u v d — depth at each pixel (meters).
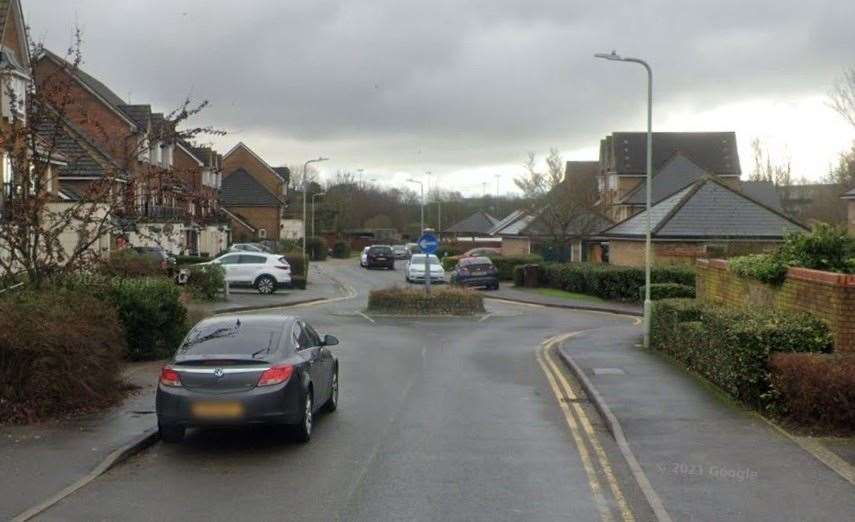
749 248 34.03
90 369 12.14
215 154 64.88
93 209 14.77
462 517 7.41
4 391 11.17
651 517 7.40
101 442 10.06
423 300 31.53
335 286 47.97
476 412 12.65
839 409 10.35
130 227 15.85
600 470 9.13
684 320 17.41
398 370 17.28
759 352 11.72
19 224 14.23
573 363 17.16
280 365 10.03
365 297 40.56
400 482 8.60
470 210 134.25
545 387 15.12
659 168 73.19
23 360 11.30
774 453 9.53
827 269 14.49
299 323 11.60
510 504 7.82
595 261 52.94
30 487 8.32
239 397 9.73
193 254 52.22
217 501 7.96
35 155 14.41
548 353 20.30
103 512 7.62
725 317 13.32
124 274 18.94
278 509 7.69
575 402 13.53
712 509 7.55
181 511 7.65
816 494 7.97
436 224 130.50
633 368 16.38
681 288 32.16
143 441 10.17
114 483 8.65
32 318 11.48
